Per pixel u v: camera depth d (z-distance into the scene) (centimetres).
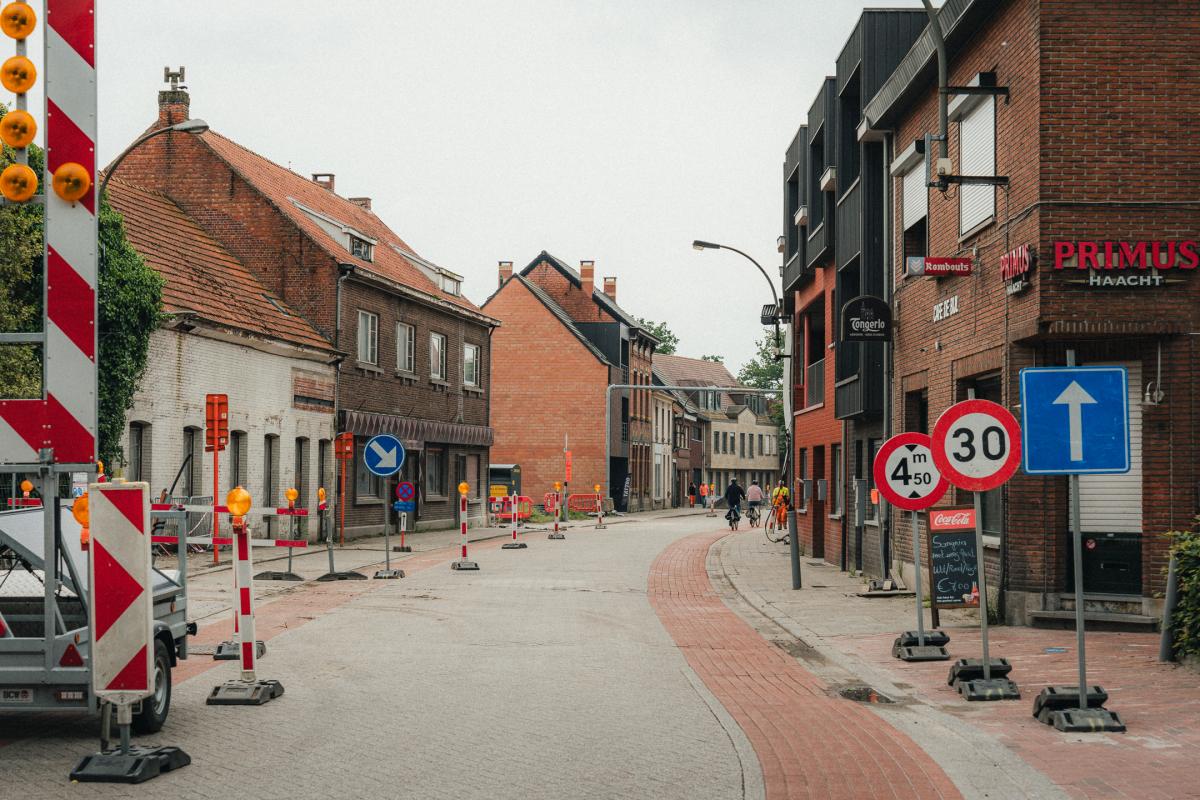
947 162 1483
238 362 2738
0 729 820
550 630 1405
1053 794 642
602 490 6344
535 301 6462
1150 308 1355
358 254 3675
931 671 1099
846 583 2086
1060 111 1372
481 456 4522
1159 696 934
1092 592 1404
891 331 2019
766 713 893
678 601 1789
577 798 637
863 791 651
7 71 690
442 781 673
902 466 1203
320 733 808
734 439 10250
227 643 1188
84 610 827
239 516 945
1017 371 1438
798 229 3000
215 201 3362
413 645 1266
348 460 3331
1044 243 1365
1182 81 1373
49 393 708
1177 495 1350
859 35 2173
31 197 703
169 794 644
